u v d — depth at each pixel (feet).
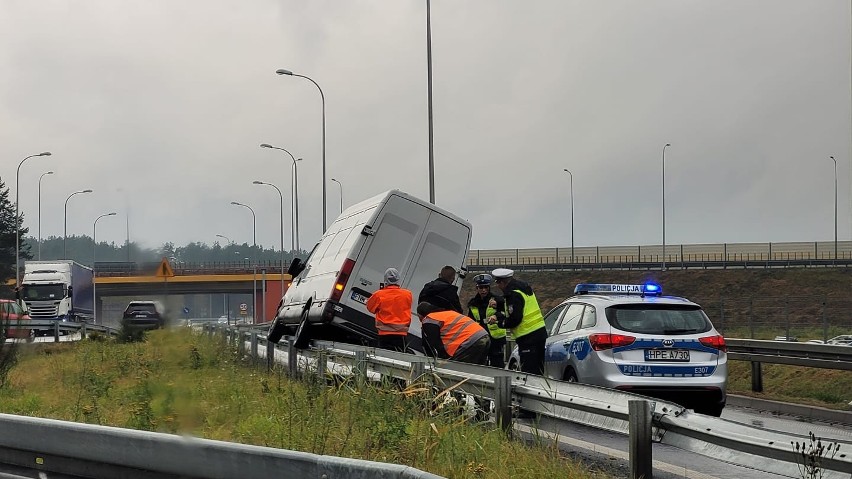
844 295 251.80
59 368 65.05
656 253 311.68
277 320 67.46
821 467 19.08
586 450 32.14
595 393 26.43
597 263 310.04
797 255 299.99
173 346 43.78
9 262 317.63
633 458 23.82
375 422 27.91
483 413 31.07
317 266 61.05
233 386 40.14
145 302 56.90
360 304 52.65
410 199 54.08
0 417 26.25
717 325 156.25
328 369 41.63
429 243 54.19
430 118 106.93
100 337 107.76
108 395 44.55
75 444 24.17
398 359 38.01
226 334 78.69
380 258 53.31
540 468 24.82
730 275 279.90
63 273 192.85
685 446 22.86
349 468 18.22
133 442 22.74
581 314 43.24
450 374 33.86
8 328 57.11
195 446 21.30
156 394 31.07
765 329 151.12
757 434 20.71
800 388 59.00
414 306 53.11
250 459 20.18
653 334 40.22
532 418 31.04
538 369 44.91
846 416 44.32
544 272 312.71
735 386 63.00
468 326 41.45
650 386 39.50
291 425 29.43
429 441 25.99
